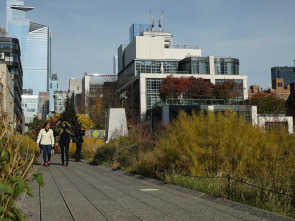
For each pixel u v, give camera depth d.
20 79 93.56
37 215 4.45
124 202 5.46
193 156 7.71
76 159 17.08
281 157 6.60
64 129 14.04
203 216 4.51
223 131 7.88
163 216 4.49
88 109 74.44
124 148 13.57
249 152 7.07
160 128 12.51
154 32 151.75
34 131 60.09
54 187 7.20
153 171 9.36
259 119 8.59
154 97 73.06
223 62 83.56
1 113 3.02
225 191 6.16
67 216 4.43
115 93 74.31
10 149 2.88
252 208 4.91
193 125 8.47
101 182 8.20
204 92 66.44
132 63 84.19
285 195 5.33
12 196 2.62
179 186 7.13
